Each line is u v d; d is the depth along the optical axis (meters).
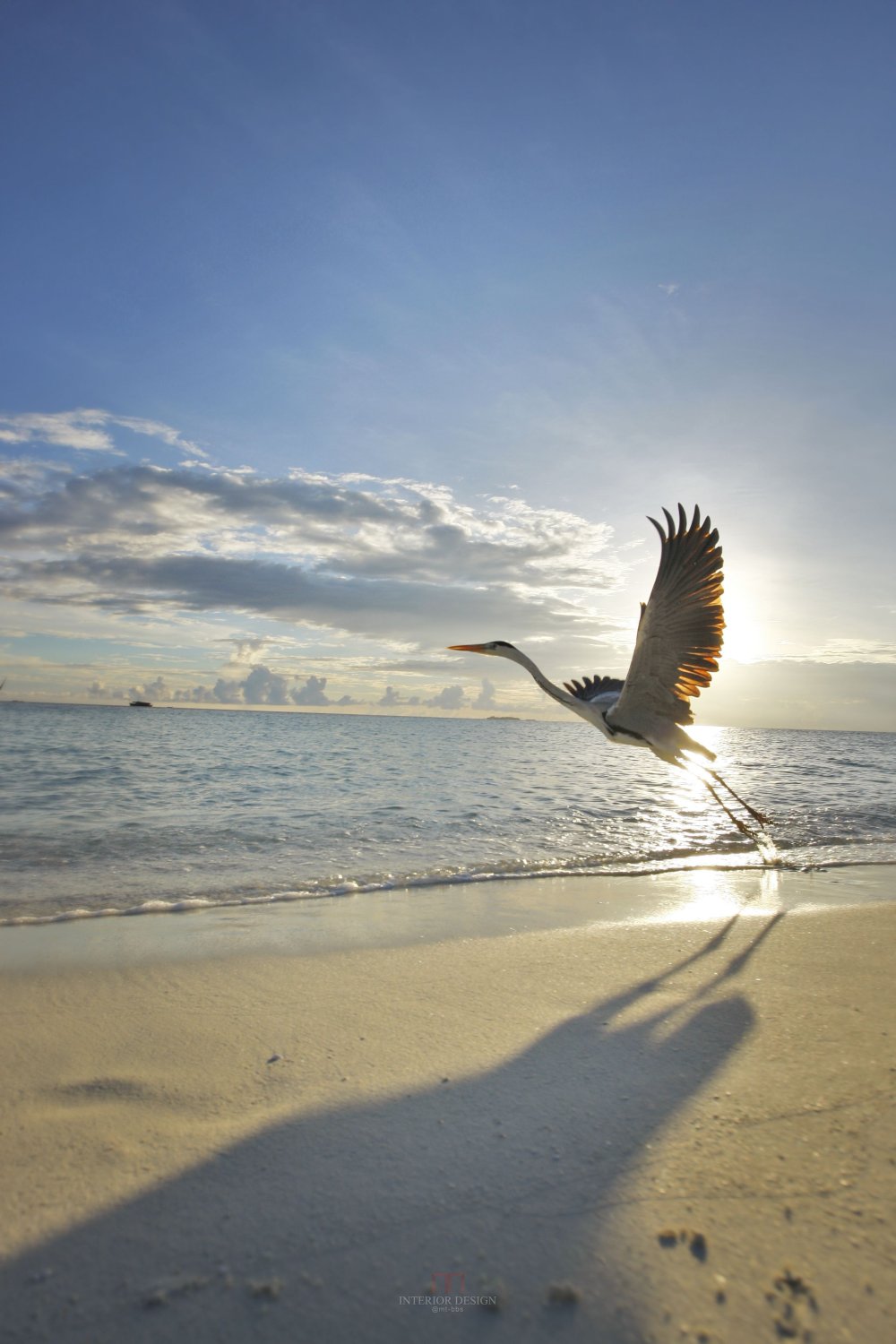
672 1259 3.19
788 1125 4.22
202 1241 3.28
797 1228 3.37
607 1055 5.14
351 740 44.06
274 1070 4.89
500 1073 4.88
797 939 8.04
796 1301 2.96
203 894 9.42
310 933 7.96
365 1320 2.88
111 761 24.64
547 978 6.73
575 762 30.61
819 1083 4.73
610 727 7.43
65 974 6.56
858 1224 3.39
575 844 13.39
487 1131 4.18
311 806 16.19
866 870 12.00
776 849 13.52
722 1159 3.89
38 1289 3.00
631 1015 5.87
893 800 20.28
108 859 11.09
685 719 7.06
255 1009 5.91
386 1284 3.06
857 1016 5.87
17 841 11.98
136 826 13.45
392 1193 3.62
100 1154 3.91
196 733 44.81
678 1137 4.11
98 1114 4.32
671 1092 4.62
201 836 12.82
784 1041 5.38
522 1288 3.04
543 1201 3.57
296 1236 3.32
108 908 8.76
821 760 37.25
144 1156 3.90
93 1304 2.94
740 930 8.38
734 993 6.39
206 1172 3.77
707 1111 4.39
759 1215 3.46
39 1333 2.79
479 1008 5.99
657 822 15.95
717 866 12.05
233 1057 5.07
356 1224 3.40
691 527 6.62
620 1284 3.06
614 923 8.63
